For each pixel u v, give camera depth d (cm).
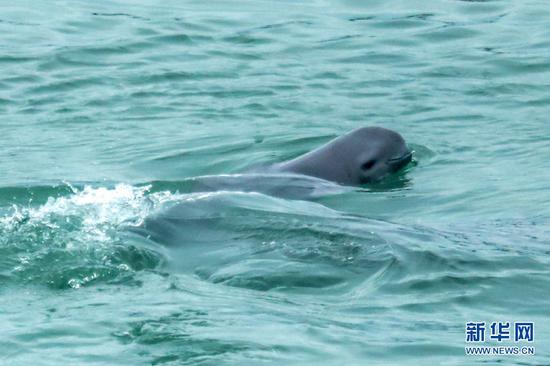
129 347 2777
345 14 7344
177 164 4916
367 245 3434
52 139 5247
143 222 3691
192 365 2680
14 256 3394
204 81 6112
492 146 5047
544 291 3162
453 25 7031
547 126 5328
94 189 4444
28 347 2780
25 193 4406
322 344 2797
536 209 4094
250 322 2930
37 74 6181
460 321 2967
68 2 7525
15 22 7062
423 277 3244
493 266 3312
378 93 5906
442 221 4012
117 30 6925
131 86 6034
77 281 3253
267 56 6525
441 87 5981
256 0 7681
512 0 7544
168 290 3186
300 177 4628
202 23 7100
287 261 3375
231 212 3697
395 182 4653
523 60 6344
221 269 3359
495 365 2702
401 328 2912
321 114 5588
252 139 5212
